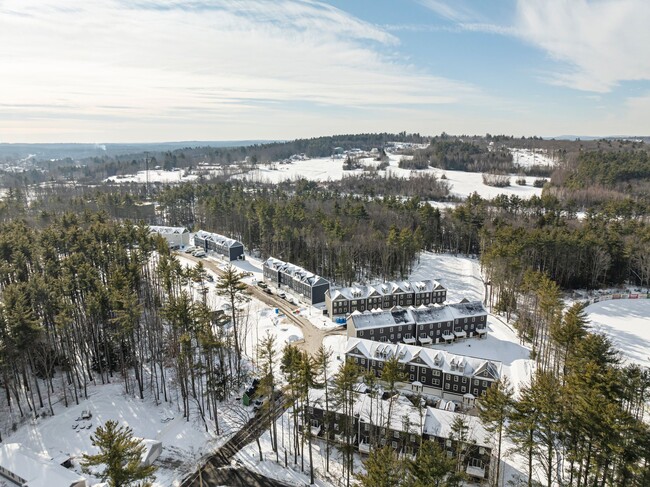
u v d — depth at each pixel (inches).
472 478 2236.7
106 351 3063.5
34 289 2942.9
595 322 4104.3
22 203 7751.0
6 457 2143.2
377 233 5516.7
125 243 4847.4
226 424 2659.9
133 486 2005.4
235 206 6988.2
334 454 2456.9
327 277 5413.4
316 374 2279.8
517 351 3619.6
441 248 6643.7
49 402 2637.8
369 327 3563.0
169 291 3368.6
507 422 2427.4
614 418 1663.4
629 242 5108.3
